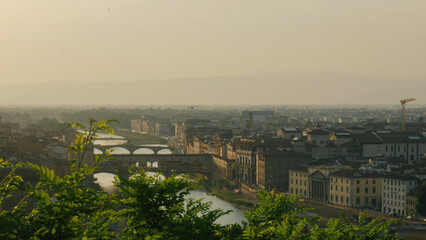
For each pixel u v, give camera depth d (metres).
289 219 48.06
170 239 43.66
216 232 44.28
